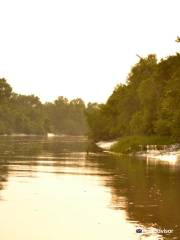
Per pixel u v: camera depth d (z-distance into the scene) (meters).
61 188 28.34
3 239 16.14
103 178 34.31
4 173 36.53
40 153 68.44
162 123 78.38
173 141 75.06
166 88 81.88
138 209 21.61
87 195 25.72
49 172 38.12
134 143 74.25
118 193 26.66
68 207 21.97
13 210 20.88
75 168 42.53
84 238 16.48
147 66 113.31
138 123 90.94
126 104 110.19
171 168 43.97
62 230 17.50
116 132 124.94
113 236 16.75
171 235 16.86
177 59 87.38
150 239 16.38
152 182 32.09
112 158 59.41
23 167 42.28
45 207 21.80
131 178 34.53
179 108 70.69
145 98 88.00
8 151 72.50
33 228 17.70
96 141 145.00
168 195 26.02
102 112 133.88
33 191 26.77
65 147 96.12
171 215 20.28
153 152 69.31
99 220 19.22
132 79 115.06
